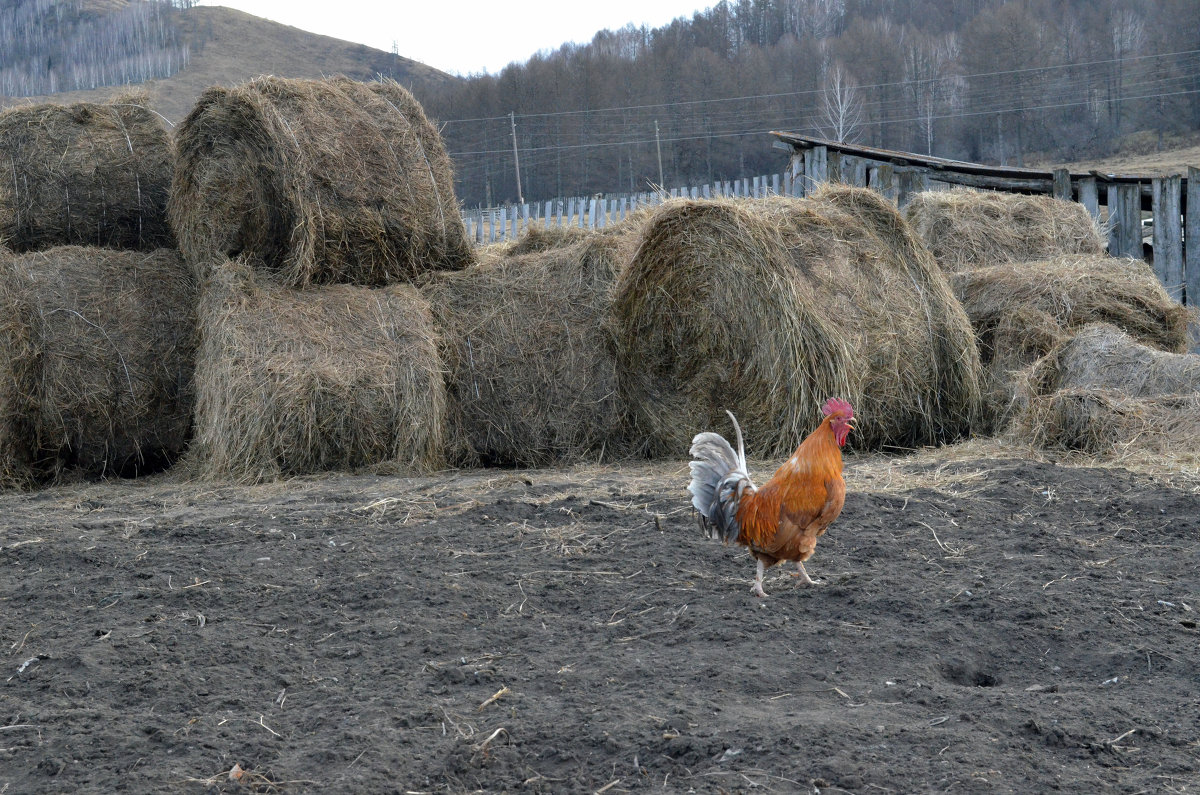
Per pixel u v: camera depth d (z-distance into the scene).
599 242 9.28
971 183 14.68
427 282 9.49
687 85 60.16
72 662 3.96
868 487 6.83
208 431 8.36
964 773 2.93
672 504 6.50
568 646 4.17
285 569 5.29
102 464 9.02
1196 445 7.35
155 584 5.05
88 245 9.62
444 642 4.19
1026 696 3.53
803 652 4.02
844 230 8.86
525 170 53.69
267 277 8.88
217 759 3.15
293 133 8.70
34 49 82.75
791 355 7.98
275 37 94.75
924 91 62.50
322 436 8.22
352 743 3.21
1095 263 10.02
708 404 8.60
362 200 9.08
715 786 2.89
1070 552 5.30
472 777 3.02
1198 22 59.44
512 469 8.88
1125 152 56.53
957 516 6.02
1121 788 2.87
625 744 3.18
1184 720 3.32
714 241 8.26
